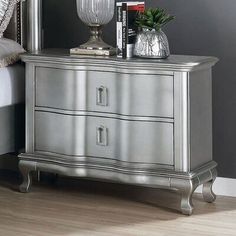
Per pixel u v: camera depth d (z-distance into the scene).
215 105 4.39
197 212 4.12
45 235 3.81
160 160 4.07
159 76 4.02
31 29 4.60
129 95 4.08
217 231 3.86
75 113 4.23
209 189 4.25
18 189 4.51
